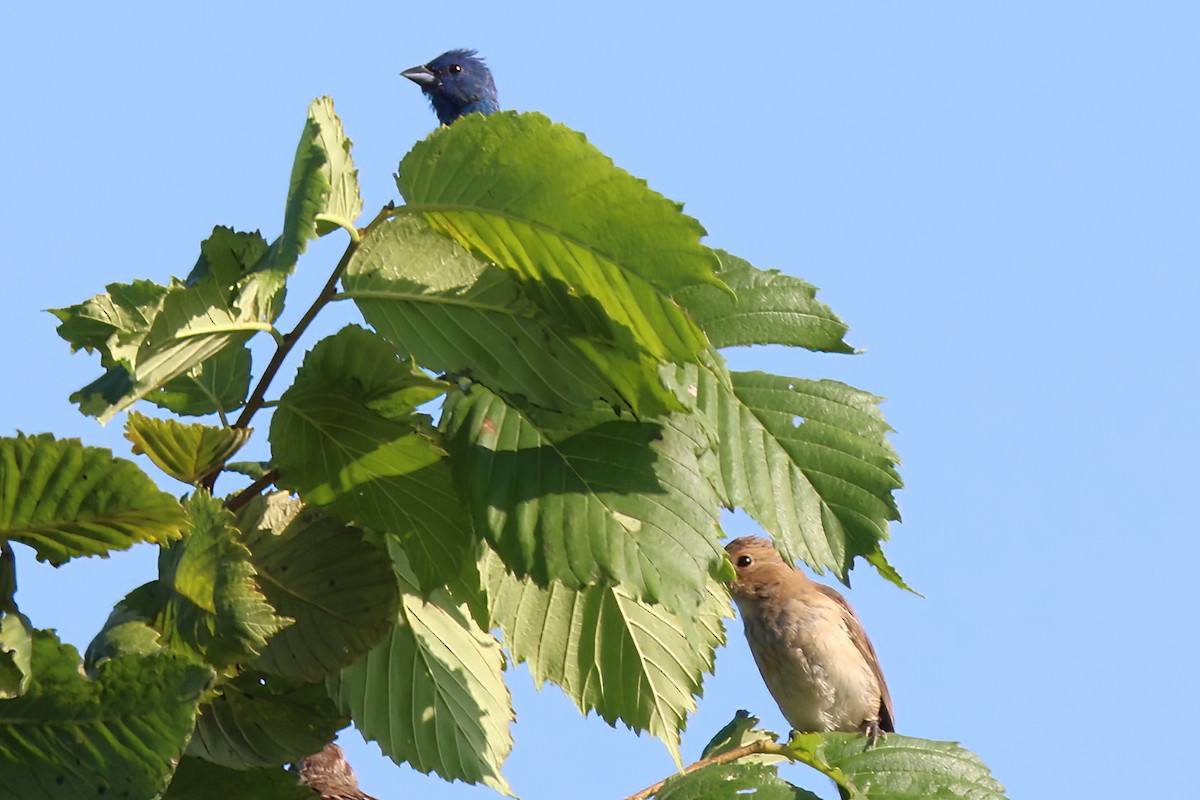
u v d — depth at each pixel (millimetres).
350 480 6441
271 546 6484
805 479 6914
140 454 5980
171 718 4898
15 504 4965
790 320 7148
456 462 6344
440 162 5809
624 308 5820
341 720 6809
